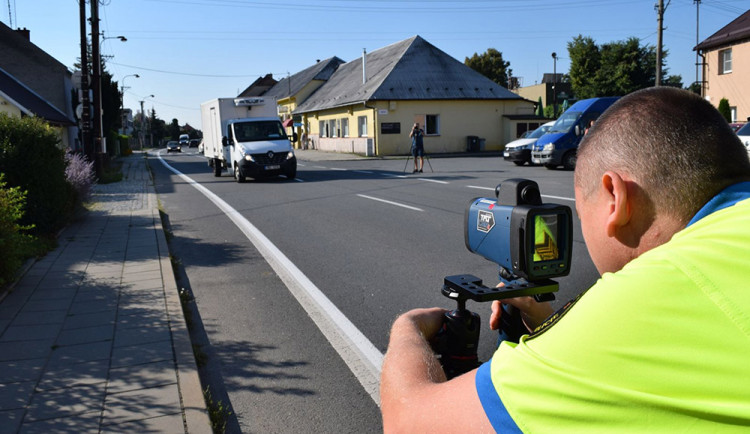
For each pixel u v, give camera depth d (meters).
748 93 29.81
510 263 1.32
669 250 0.87
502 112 39.41
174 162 38.25
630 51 47.72
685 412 0.76
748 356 0.76
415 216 10.95
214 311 5.57
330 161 33.03
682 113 0.97
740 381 0.75
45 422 3.23
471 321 1.37
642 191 0.97
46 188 9.04
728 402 0.75
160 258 7.57
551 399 0.84
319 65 61.19
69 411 3.36
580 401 0.81
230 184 19.39
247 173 19.33
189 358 4.14
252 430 3.37
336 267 7.21
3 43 33.62
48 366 4.02
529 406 0.85
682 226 0.95
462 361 1.37
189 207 13.49
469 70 40.47
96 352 4.27
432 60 40.31
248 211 12.48
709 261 0.82
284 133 20.70
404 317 1.35
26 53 34.03
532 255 1.25
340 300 5.83
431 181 17.83
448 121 38.34
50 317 5.10
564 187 14.77
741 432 0.74
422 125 38.03
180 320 4.99
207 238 9.45
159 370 3.94
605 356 0.82
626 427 0.79
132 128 113.81
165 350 4.30
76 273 6.74
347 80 47.66
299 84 59.22
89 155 21.17
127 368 3.98
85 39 21.48
